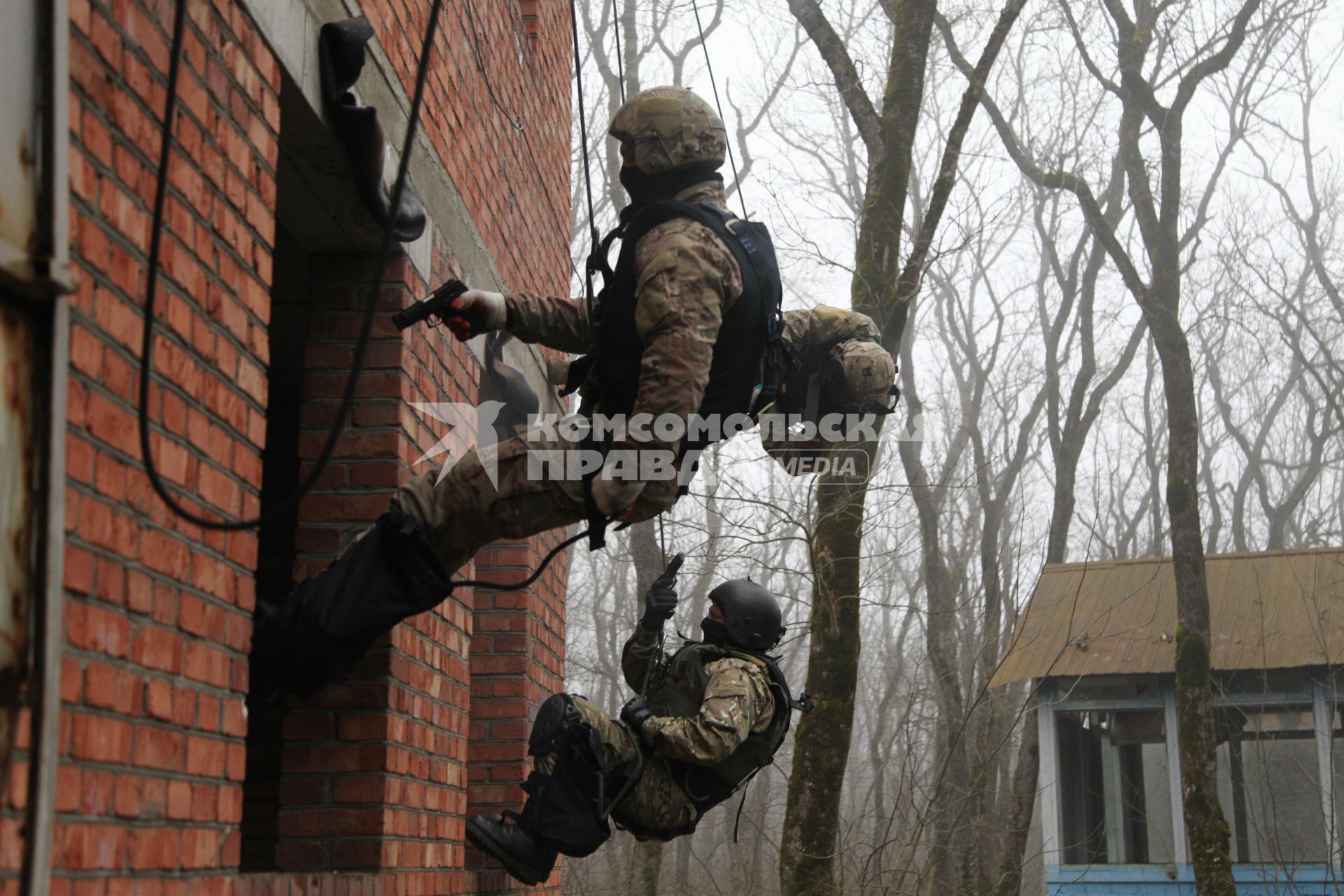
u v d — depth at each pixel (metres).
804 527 9.97
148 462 2.81
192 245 3.35
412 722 5.15
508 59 7.71
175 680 3.16
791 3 11.69
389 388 5.18
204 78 3.44
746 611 5.54
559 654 9.15
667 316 3.56
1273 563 19.98
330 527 5.05
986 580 22.14
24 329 2.51
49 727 2.46
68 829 2.64
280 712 6.43
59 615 2.51
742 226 3.83
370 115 4.43
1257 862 17.62
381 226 5.03
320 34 4.39
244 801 6.36
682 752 5.14
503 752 7.67
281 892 3.84
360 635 3.94
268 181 3.89
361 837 4.71
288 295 5.75
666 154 3.92
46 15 2.61
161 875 3.05
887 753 16.39
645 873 16.27
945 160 10.84
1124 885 18.19
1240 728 18.50
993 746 18.11
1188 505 14.69
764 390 4.10
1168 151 16.77
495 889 6.80
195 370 3.34
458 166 6.36
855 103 11.28
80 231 2.79
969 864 16.91
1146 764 20.20
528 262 8.39
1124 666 18.58
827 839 9.62
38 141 2.56
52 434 2.53
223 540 3.49
